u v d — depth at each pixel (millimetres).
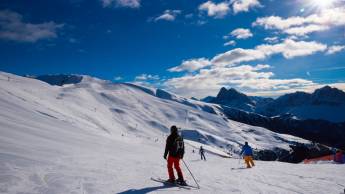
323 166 23625
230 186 12008
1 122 25641
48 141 21781
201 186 11484
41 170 10344
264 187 12414
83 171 11539
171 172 11172
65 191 8297
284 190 11969
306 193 11586
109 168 13352
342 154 33594
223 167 23078
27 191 7848
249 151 23469
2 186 7875
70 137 31844
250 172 18406
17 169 9812
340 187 13008
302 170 20266
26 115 42875
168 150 11211
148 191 9477
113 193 8805
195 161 33719
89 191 8648
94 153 20125
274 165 25469
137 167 15211
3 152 12117
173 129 11289
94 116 191375
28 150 14281
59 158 13969
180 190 10055
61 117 77125
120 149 31516
